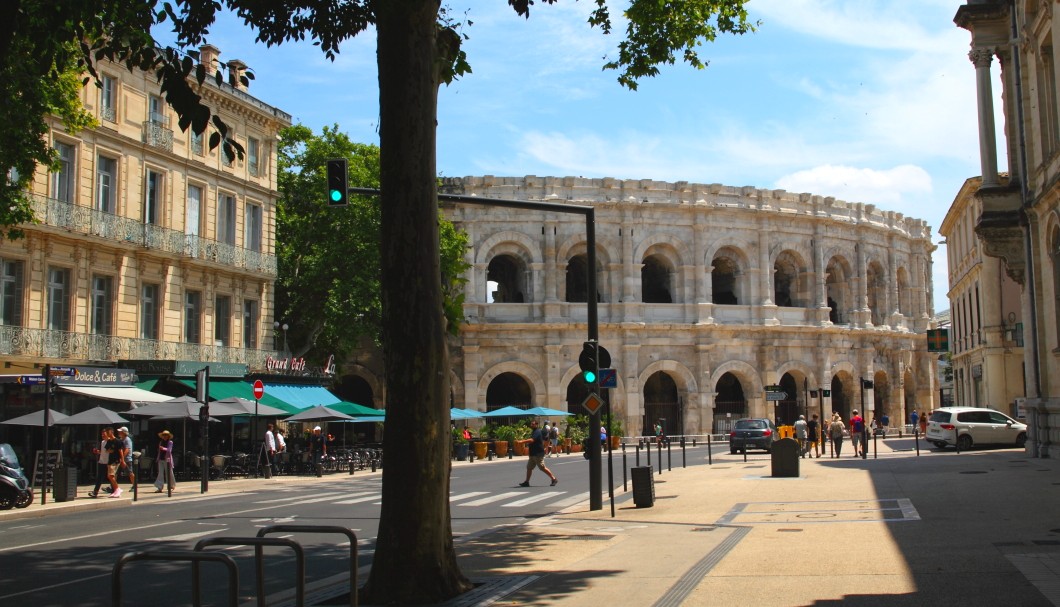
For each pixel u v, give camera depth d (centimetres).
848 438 7088
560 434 6175
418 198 1280
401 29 1288
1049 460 3247
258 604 998
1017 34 3375
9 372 3566
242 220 4900
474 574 1416
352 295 5303
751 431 5256
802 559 1412
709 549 1578
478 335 6300
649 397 7212
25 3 1480
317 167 5597
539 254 6462
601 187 6594
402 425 1248
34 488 3422
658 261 6950
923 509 2012
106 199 4044
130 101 4162
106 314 4031
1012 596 1076
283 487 3603
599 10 2161
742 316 6800
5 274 3594
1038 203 3155
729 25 2183
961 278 6494
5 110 2480
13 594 1398
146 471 3903
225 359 4631
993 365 5309
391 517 1237
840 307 7425
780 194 6994
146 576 1574
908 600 1078
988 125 3631
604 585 1272
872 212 7581
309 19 1606
